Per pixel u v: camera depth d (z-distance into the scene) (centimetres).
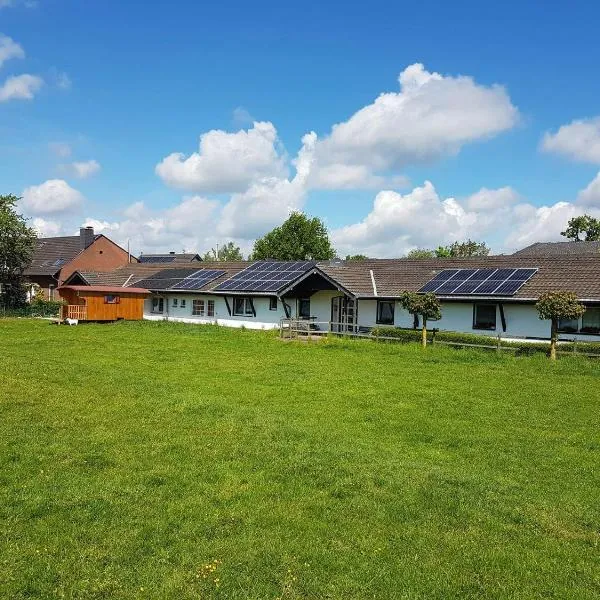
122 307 3956
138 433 1063
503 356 2142
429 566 625
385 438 1134
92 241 6212
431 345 2461
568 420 1286
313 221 7731
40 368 1686
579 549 673
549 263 2806
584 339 2375
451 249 7631
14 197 4594
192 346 2586
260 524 709
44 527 680
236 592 568
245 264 4262
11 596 549
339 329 3262
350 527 709
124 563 614
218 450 978
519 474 934
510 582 600
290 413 1319
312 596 566
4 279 4672
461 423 1250
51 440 997
